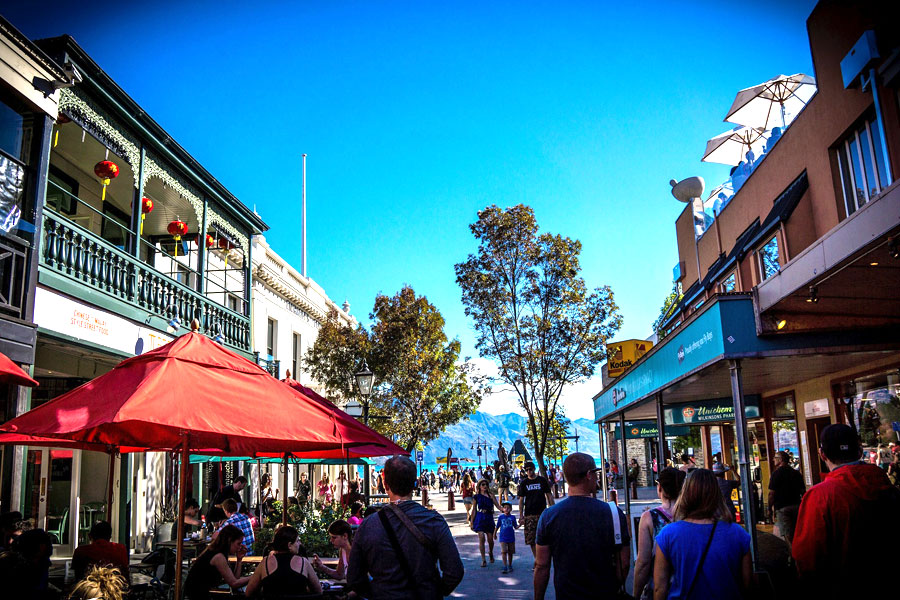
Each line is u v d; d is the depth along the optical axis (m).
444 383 28.53
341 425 6.17
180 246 19.38
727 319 7.54
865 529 3.90
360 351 27.22
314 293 31.19
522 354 23.80
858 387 11.95
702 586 3.80
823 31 12.86
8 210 10.15
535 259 24.02
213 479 19.19
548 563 4.63
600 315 23.94
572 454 4.78
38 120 10.92
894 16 10.45
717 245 20.53
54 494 14.61
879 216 5.41
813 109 13.48
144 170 14.27
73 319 11.55
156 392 5.35
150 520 16.31
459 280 24.44
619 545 4.51
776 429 16.42
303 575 6.39
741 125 21.09
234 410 5.59
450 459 51.75
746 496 7.14
